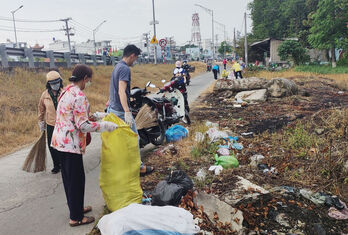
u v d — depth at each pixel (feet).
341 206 11.30
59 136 10.35
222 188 12.67
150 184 13.88
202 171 14.74
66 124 10.25
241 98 38.06
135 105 19.53
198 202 11.61
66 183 10.86
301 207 11.11
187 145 19.15
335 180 13.08
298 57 107.04
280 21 156.46
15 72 42.47
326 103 33.45
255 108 32.37
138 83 66.74
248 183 13.02
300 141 18.25
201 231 9.78
